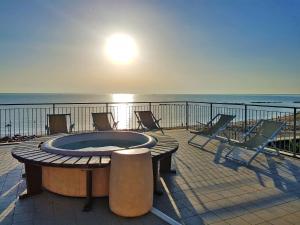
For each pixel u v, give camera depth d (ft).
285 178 11.96
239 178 12.01
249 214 8.50
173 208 8.96
